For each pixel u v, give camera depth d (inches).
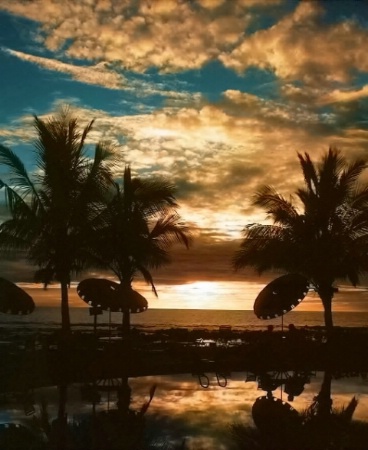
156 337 957.8
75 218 834.8
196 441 360.2
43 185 829.8
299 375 690.2
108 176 842.8
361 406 483.8
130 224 919.7
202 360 756.6
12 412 447.8
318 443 358.9
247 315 3868.1
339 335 916.6
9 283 737.0
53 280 869.8
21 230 830.5
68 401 497.7
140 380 631.2
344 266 948.0
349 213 963.3
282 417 433.4
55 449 343.9
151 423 411.2
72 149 836.6
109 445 351.6
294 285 869.2
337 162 962.7
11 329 1208.8
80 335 827.4
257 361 759.1
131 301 847.7
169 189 958.4
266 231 962.7
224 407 470.9
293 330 850.8
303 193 973.2
